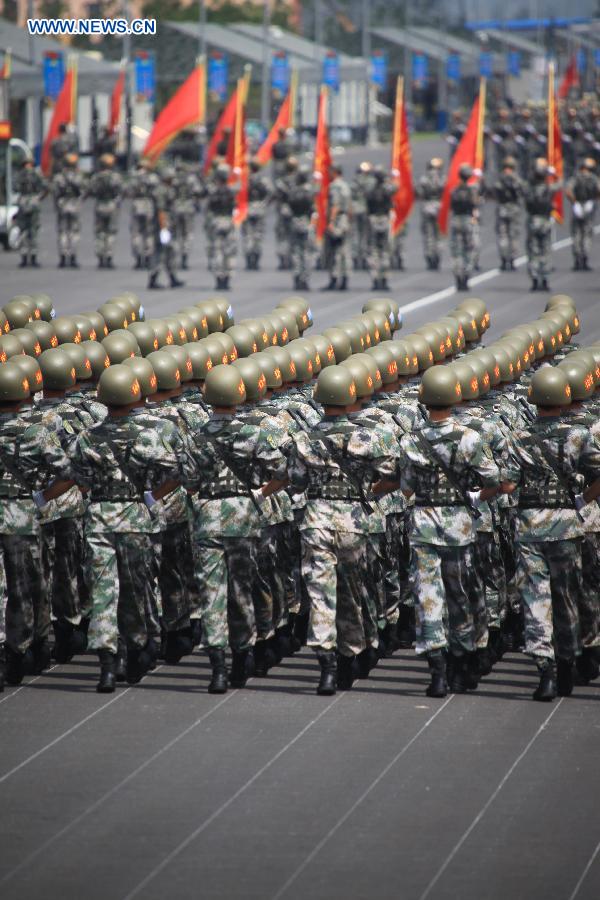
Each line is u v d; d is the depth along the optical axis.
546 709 33.22
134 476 34.22
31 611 34.97
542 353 44.22
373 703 33.66
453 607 33.97
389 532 37.81
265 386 36.09
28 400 36.22
